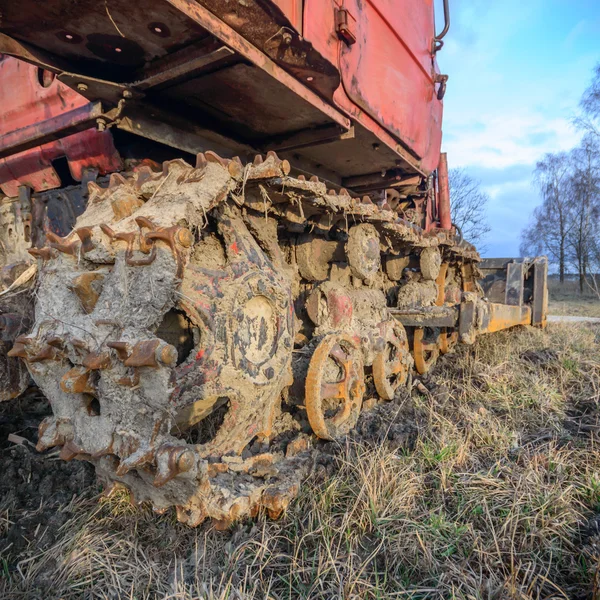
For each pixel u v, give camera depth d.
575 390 4.43
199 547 2.17
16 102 3.12
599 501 2.62
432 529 2.34
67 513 2.43
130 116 2.42
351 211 2.90
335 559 2.09
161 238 1.81
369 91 3.25
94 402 2.12
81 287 2.01
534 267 7.17
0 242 3.79
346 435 2.98
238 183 2.08
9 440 3.01
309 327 3.44
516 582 2.06
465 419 3.59
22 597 1.92
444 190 6.55
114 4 1.68
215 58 2.01
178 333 2.44
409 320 4.02
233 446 2.29
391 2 3.55
